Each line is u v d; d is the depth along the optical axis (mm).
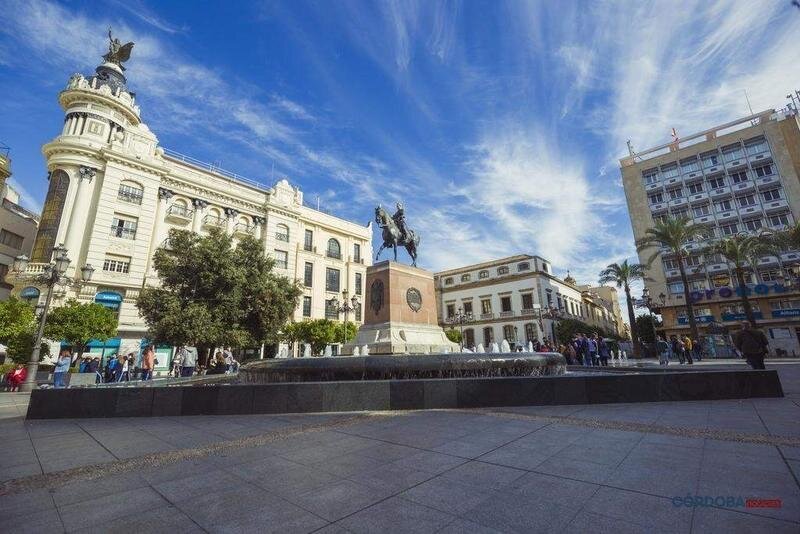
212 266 21219
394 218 14930
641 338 56531
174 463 4098
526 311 44969
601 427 5133
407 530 2459
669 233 30344
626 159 46750
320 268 39125
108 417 6961
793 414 5465
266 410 6973
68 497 3180
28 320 18828
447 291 53031
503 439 4648
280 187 37406
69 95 27766
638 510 2623
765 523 2361
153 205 28844
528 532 2387
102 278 25453
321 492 3154
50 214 25641
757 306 35688
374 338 12125
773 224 36500
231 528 2561
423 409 6926
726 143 39969
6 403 10617
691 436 4477
